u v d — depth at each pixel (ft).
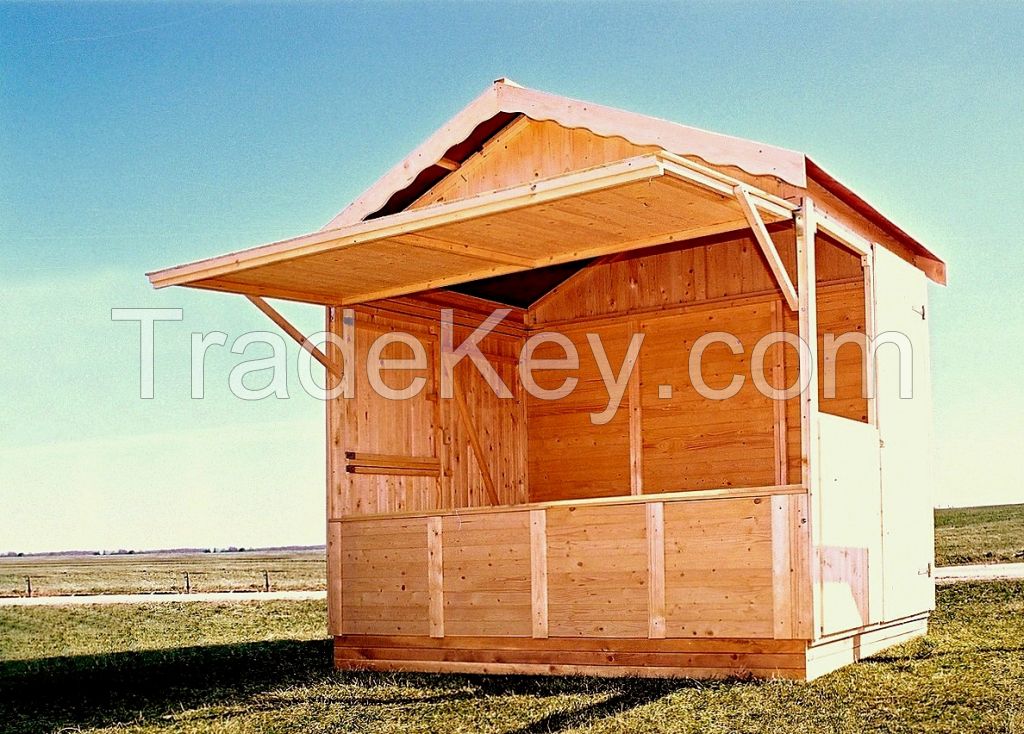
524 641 28.07
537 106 27.22
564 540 27.48
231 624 52.65
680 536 25.93
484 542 28.76
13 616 57.88
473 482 36.35
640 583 26.35
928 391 33.91
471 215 23.72
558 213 24.31
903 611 30.35
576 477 37.73
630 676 26.45
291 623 52.08
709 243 35.65
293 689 28.02
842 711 21.80
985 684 24.50
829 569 25.27
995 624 36.17
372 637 30.76
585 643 27.17
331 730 22.70
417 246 26.55
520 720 22.49
